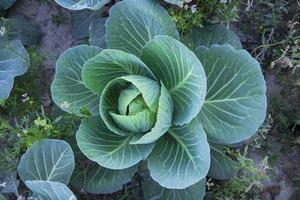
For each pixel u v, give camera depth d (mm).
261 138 1651
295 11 1689
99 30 1593
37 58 1663
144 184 1536
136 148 1391
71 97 1438
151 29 1413
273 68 1686
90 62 1322
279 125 1669
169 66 1350
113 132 1419
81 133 1380
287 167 1658
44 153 1449
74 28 1703
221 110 1395
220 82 1384
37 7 1768
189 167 1341
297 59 1654
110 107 1374
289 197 1638
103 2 1470
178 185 1327
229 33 1517
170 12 1557
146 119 1322
